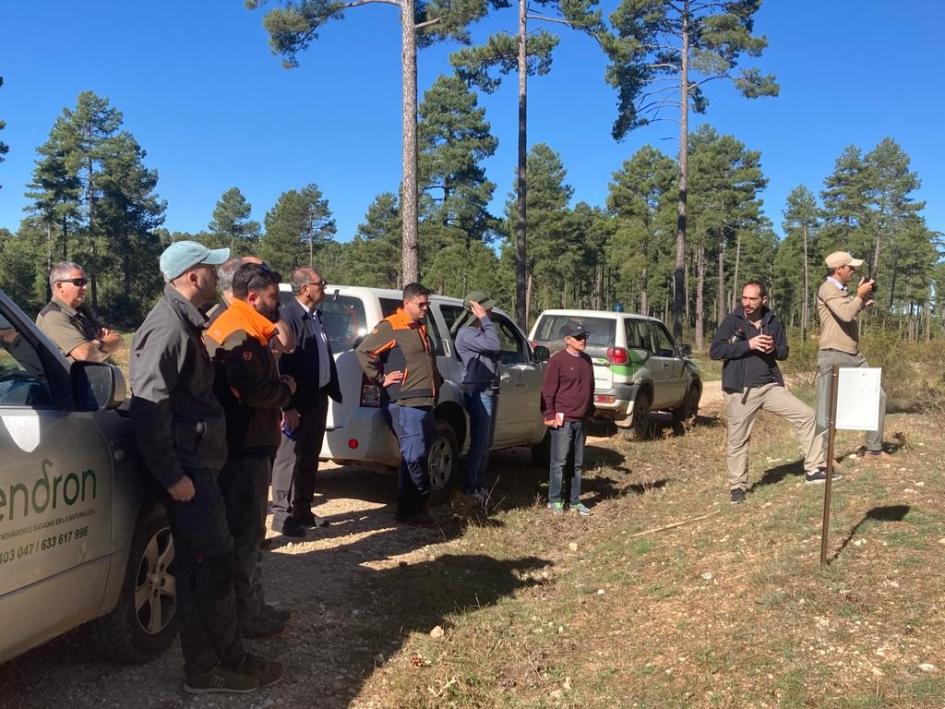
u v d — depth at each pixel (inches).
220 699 139.4
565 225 2583.7
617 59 1014.4
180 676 146.5
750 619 170.6
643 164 2800.2
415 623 182.1
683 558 220.8
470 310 303.0
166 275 131.6
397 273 2797.7
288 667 154.3
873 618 163.5
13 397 118.3
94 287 2662.4
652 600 193.6
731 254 3056.1
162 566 151.7
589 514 289.0
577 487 292.2
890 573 183.2
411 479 253.6
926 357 505.0
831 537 210.8
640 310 3048.7
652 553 231.8
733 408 271.0
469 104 2082.9
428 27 779.4
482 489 284.4
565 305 3221.0
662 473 376.2
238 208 3582.7
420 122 2105.1
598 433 481.1
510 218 2610.7
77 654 150.4
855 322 273.0
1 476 107.0
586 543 258.5
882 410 286.7
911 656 148.3
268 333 154.5
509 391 327.9
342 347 264.5
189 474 132.3
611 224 2888.8
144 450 125.7
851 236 2844.5
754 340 261.3
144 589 147.5
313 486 245.0
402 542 242.4
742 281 3024.1
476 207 2151.8
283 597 190.9
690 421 519.8
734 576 196.9
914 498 234.7
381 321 248.8
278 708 138.9
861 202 2869.1
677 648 163.9
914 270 3243.1
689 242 2452.0
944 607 164.2
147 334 127.3
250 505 153.7
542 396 291.6
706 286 3356.3
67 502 121.0
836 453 305.9
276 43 739.4
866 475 264.4
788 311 3361.2
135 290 2822.3
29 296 2677.2
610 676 156.4
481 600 200.1
